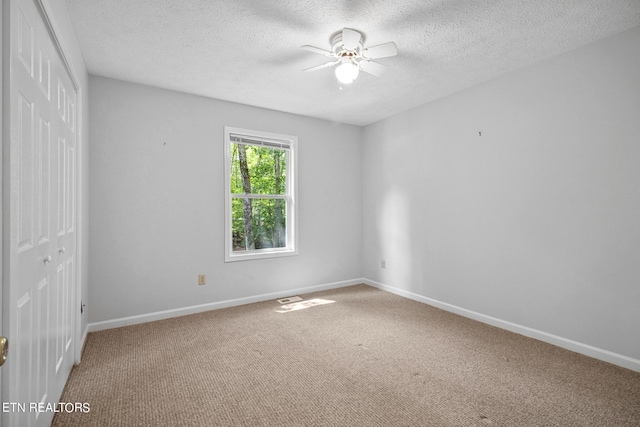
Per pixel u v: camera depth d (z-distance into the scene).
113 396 1.90
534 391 1.97
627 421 1.69
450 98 3.49
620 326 2.29
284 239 4.20
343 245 4.61
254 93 3.44
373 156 4.57
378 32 2.29
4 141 0.98
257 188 3.97
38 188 1.34
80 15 2.06
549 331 2.68
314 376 2.15
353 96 3.55
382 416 1.74
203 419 1.71
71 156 2.10
